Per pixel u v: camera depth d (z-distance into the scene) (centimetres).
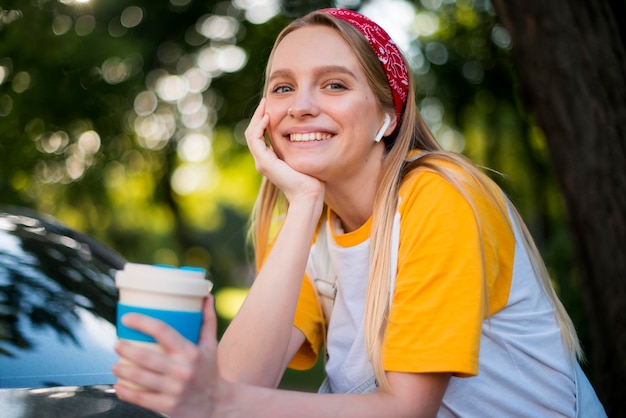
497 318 183
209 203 2586
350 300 200
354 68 192
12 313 199
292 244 183
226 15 878
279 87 199
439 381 163
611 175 367
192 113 945
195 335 128
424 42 924
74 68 697
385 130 199
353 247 195
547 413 190
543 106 387
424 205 175
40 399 165
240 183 1981
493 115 1015
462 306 163
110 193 928
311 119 191
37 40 638
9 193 732
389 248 180
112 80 784
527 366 187
